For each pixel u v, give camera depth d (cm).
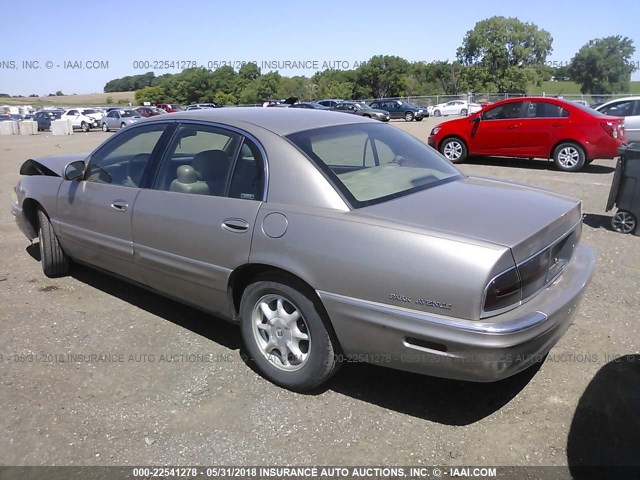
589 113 1105
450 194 322
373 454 269
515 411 300
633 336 378
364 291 273
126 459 268
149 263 378
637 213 623
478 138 1241
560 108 1134
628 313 413
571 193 879
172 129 384
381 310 269
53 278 502
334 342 299
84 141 2419
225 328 401
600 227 664
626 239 612
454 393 318
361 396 317
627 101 1359
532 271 270
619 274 497
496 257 248
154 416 300
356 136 354
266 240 304
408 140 395
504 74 6525
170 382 331
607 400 306
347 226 280
